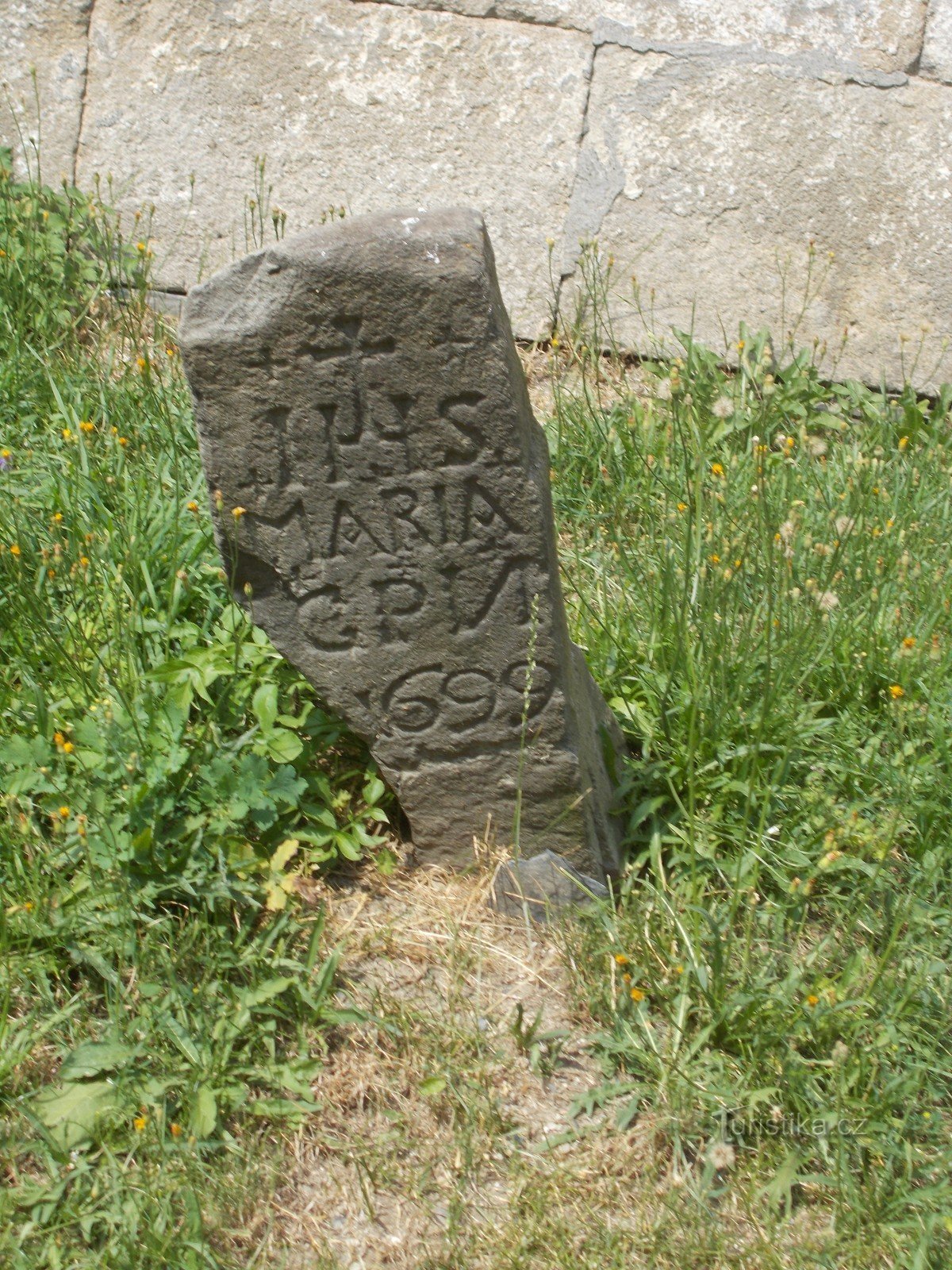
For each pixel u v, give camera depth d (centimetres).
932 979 264
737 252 474
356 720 276
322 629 266
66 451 378
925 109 460
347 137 477
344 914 280
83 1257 217
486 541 255
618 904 288
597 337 475
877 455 430
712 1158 232
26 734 292
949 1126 248
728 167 468
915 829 296
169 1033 244
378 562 258
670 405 415
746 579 340
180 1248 218
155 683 291
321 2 468
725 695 300
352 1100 247
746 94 463
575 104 470
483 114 473
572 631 339
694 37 465
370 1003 261
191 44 473
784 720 306
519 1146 242
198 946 258
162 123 480
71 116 482
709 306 479
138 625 310
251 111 477
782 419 446
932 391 475
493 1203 233
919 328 473
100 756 272
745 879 280
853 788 308
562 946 275
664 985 258
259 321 237
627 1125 244
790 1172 229
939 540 387
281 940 263
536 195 477
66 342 443
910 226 466
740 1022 249
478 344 238
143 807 264
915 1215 229
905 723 323
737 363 477
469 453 247
